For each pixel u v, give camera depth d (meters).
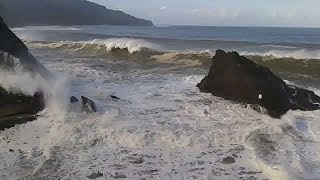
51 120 7.39
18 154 5.93
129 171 5.40
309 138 6.75
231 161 5.73
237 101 8.84
